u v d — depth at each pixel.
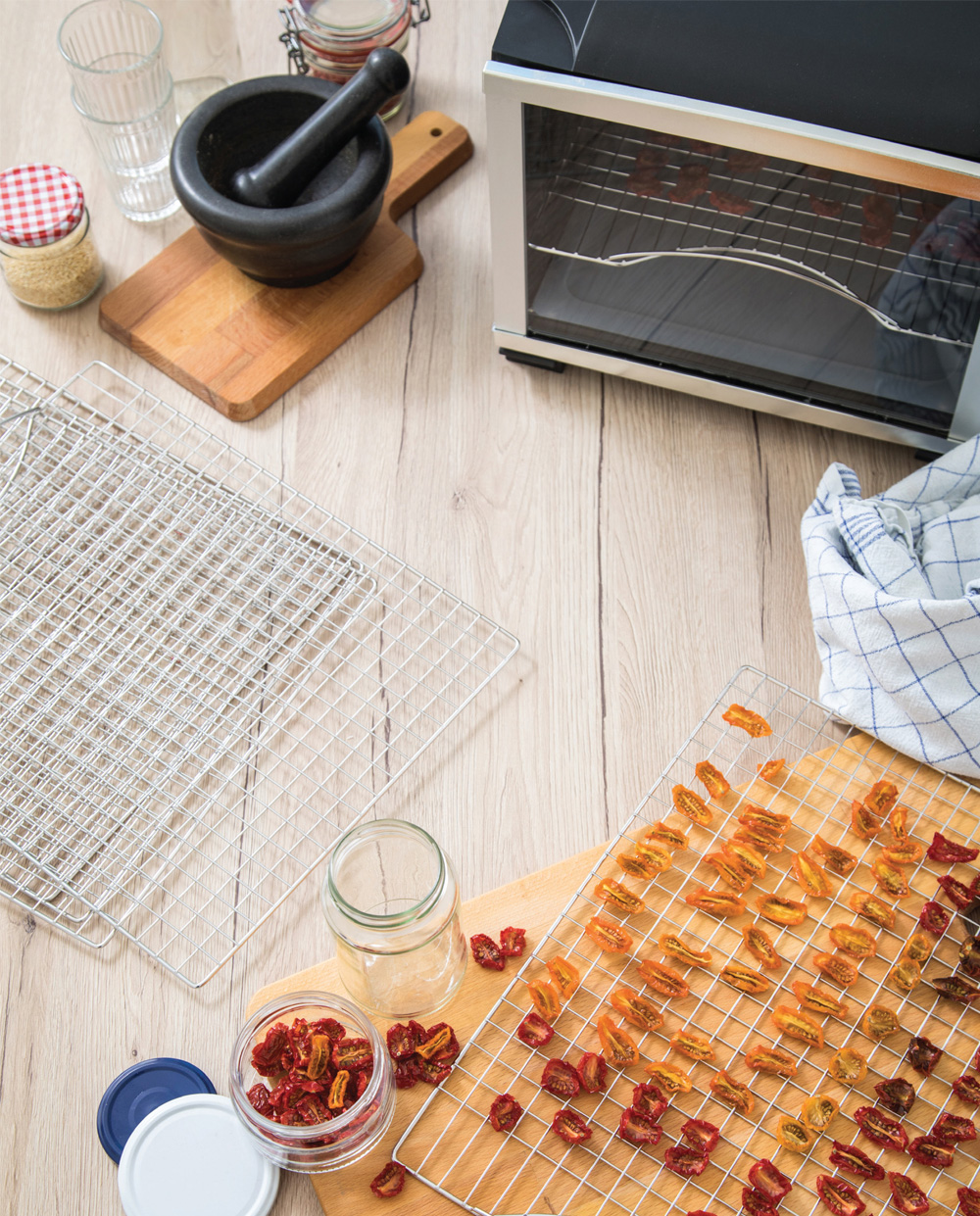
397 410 1.25
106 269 1.33
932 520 1.09
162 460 1.19
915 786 1.01
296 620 1.12
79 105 1.30
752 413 1.25
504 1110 0.88
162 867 1.01
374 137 1.21
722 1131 0.88
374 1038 0.86
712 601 1.14
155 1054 0.95
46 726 1.06
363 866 0.88
